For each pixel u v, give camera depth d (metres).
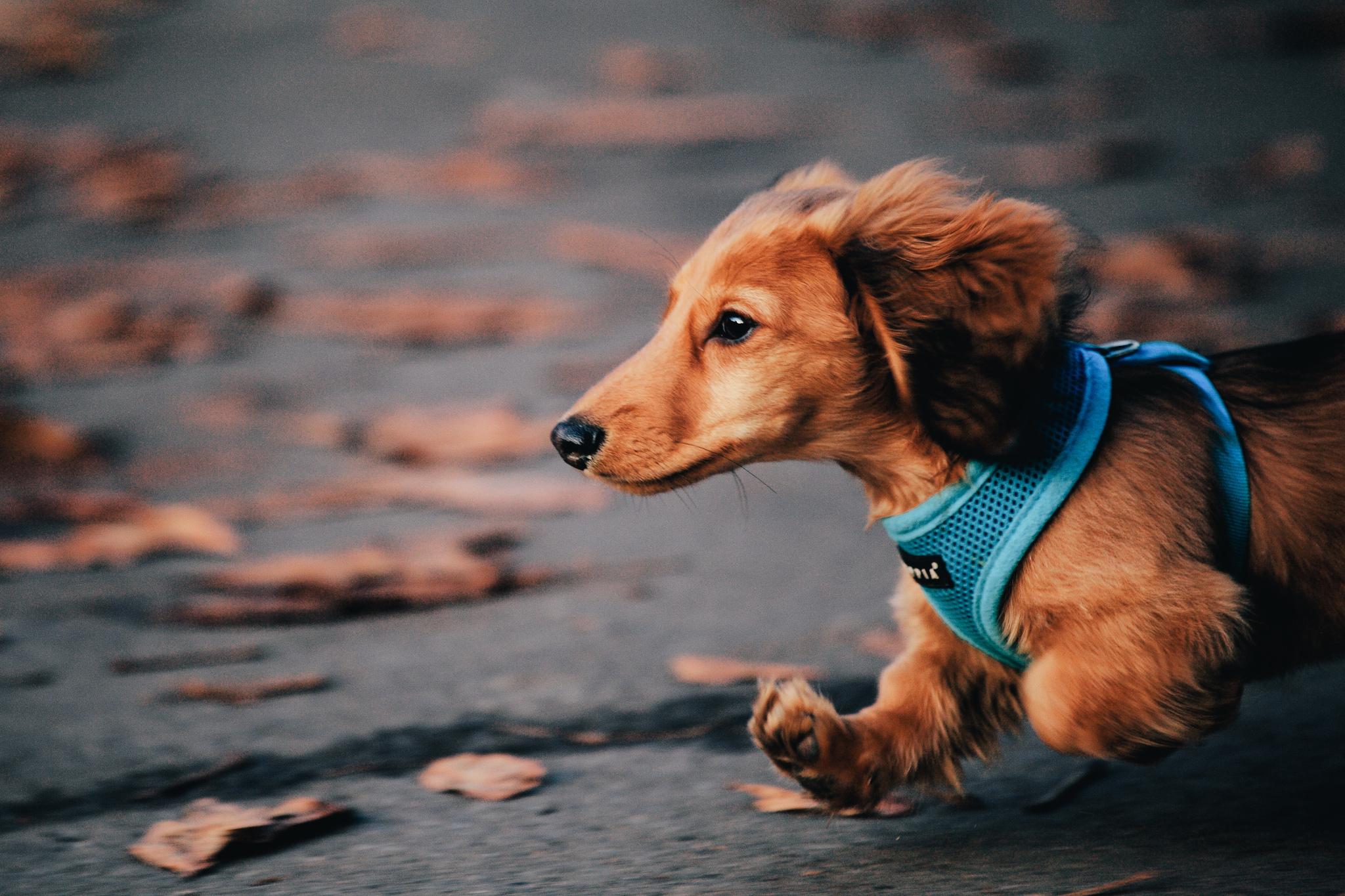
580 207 10.52
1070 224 2.59
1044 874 2.51
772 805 2.96
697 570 4.93
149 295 9.02
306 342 8.26
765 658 4.01
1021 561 2.54
